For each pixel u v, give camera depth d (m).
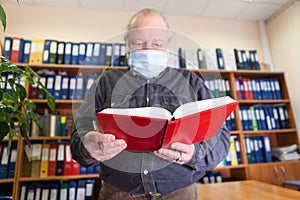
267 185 1.39
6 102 1.02
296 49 2.47
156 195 0.69
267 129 2.21
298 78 2.44
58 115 1.92
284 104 2.34
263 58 2.86
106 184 0.75
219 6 2.62
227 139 0.75
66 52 2.05
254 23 2.96
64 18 2.51
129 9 2.62
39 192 1.75
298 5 2.46
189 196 0.71
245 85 2.29
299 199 1.00
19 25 2.38
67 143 1.87
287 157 2.16
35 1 2.43
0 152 1.75
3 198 1.66
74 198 1.76
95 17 2.58
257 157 2.12
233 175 2.25
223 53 2.39
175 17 2.77
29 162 1.79
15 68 0.96
